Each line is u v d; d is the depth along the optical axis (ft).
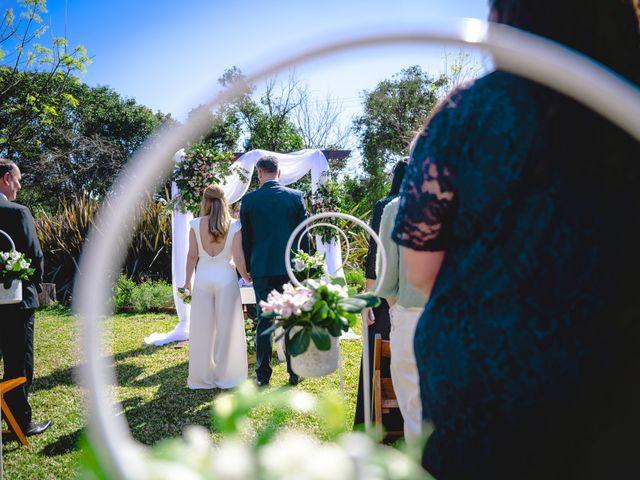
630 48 2.73
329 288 5.94
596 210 2.61
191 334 13.25
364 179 69.82
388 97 67.10
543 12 2.76
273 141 67.15
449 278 2.94
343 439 1.32
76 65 53.16
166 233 30.99
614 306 2.61
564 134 2.58
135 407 11.98
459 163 2.80
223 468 1.23
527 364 2.61
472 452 2.77
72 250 30.35
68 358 16.40
